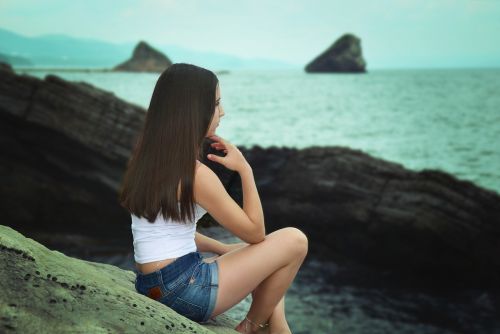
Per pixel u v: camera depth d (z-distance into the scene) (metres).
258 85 111.62
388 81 130.88
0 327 1.74
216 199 2.50
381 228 10.85
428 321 8.09
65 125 11.81
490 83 120.75
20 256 2.08
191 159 2.44
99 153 11.95
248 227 2.58
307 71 177.50
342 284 9.70
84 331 1.85
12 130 11.77
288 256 2.68
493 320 8.27
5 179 11.70
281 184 12.12
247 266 2.62
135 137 11.98
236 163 2.61
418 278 10.43
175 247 2.53
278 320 2.83
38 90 11.88
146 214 2.48
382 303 8.79
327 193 11.54
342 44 172.00
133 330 1.98
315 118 52.78
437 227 10.37
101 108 12.05
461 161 30.23
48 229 11.85
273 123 48.19
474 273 10.35
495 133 42.16
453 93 86.62
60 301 1.95
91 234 11.94
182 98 2.44
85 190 12.05
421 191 10.80
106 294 2.12
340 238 11.35
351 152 11.88
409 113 58.12
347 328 7.55
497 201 10.34
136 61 168.12
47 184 11.92
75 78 112.12
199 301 2.54
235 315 4.51
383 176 11.29
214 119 2.56
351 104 67.75
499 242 10.20
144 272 2.55
